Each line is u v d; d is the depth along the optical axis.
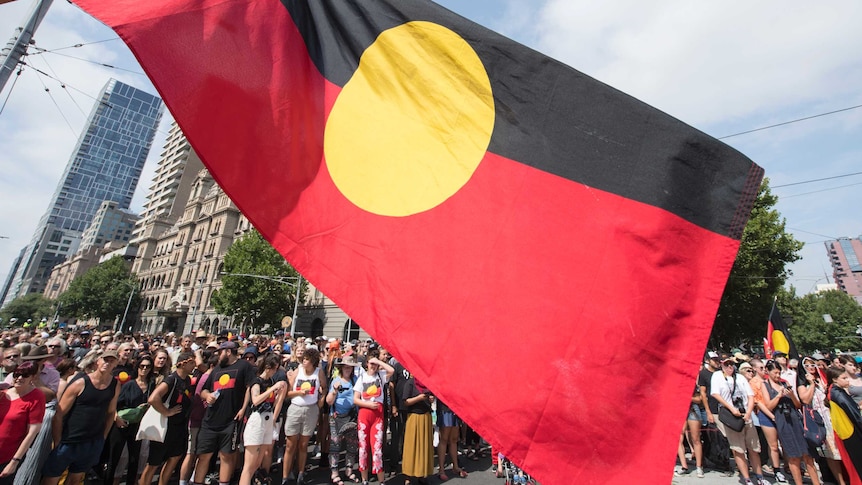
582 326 2.15
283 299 39.44
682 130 2.34
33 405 4.59
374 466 6.50
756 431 7.14
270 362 6.49
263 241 41.28
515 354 2.16
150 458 5.63
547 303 2.21
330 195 2.65
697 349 2.04
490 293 2.29
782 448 6.77
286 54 2.92
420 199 2.57
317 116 2.83
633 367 2.06
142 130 168.38
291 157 2.71
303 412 6.53
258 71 2.79
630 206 2.28
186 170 87.19
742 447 6.96
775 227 24.70
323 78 2.93
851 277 178.75
